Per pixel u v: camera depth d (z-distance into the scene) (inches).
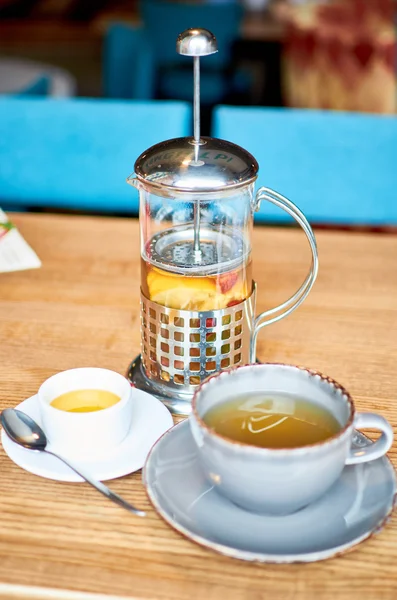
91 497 21.0
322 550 18.2
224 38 134.1
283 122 49.4
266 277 34.2
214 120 50.3
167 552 19.2
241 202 25.4
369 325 30.4
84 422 21.5
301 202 50.8
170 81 136.6
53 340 28.9
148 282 24.5
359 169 49.8
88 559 18.9
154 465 20.8
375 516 19.1
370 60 99.9
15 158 52.4
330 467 18.4
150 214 26.0
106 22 163.9
